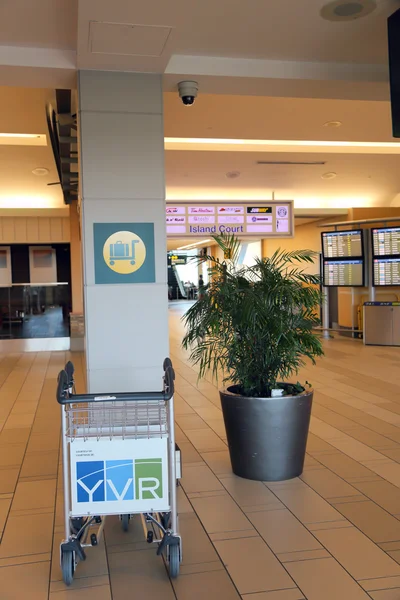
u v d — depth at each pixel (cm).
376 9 402
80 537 306
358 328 1387
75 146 680
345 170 1241
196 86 503
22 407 722
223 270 428
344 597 271
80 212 489
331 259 1338
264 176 1252
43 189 1262
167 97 772
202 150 1086
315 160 1169
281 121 898
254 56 486
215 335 424
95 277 459
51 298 1423
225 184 1291
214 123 902
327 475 443
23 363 1140
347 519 361
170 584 288
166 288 468
